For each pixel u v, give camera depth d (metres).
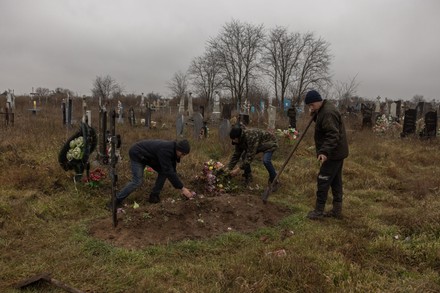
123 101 42.62
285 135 11.19
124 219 4.74
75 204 5.54
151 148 5.13
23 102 36.59
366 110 18.56
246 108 23.55
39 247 4.14
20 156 7.75
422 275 3.64
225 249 4.25
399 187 7.60
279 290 3.22
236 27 42.19
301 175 7.97
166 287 3.33
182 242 4.30
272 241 4.52
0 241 4.21
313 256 3.80
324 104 5.21
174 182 5.08
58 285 3.26
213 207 5.19
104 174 6.41
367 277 3.46
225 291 3.25
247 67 42.97
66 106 14.17
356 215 5.54
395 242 4.32
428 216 4.89
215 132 13.88
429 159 10.72
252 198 5.76
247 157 6.44
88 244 4.13
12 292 3.21
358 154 10.69
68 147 6.21
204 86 45.25
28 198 5.55
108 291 3.29
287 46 42.34
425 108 31.84
